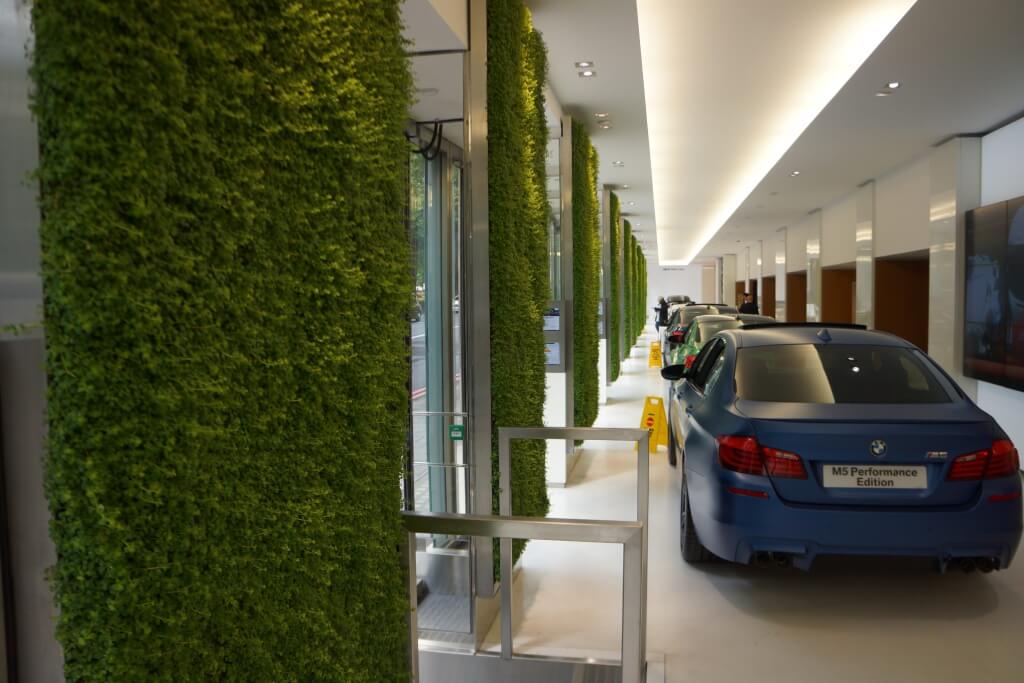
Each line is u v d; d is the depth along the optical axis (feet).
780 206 53.26
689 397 15.92
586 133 28.09
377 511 6.11
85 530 3.40
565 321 22.44
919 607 11.89
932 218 30.71
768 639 10.82
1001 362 23.65
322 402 5.24
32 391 3.47
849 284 54.49
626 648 6.43
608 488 20.36
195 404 3.84
